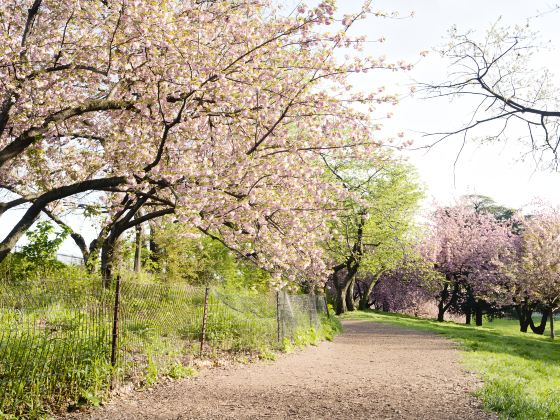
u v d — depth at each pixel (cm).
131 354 838
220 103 1129
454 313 5609
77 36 1240
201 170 1100
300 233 1281
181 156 1173
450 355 1492
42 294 782
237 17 1125
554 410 745
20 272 1322
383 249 3634
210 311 1295
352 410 727
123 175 1180
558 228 3931
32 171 1636
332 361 1280
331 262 2862
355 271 3794
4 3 1209
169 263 2484
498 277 4419
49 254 1435
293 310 1578
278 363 1153
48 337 680
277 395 812
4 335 638
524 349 1984
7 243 1071
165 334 1037
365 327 2695
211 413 680
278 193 1244
